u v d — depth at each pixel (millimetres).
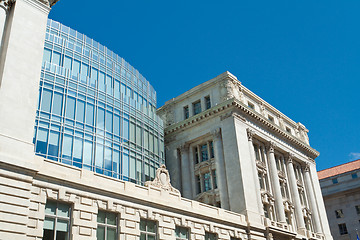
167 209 36531
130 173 47594
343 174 89375
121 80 52156
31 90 29172
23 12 31016
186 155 58031
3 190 24500
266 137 59438
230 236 43562
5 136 26172
